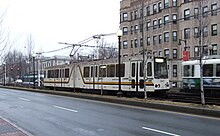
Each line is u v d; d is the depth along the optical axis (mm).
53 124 11234
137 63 22859
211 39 41531
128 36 57500
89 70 28656
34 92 34875
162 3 50625
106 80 25938
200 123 11164
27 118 12891
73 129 10156
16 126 10406
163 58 23375
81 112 14891
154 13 52625
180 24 47500
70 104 19125
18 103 20000
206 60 25266
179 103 16703
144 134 9195
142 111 15133
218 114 12758
